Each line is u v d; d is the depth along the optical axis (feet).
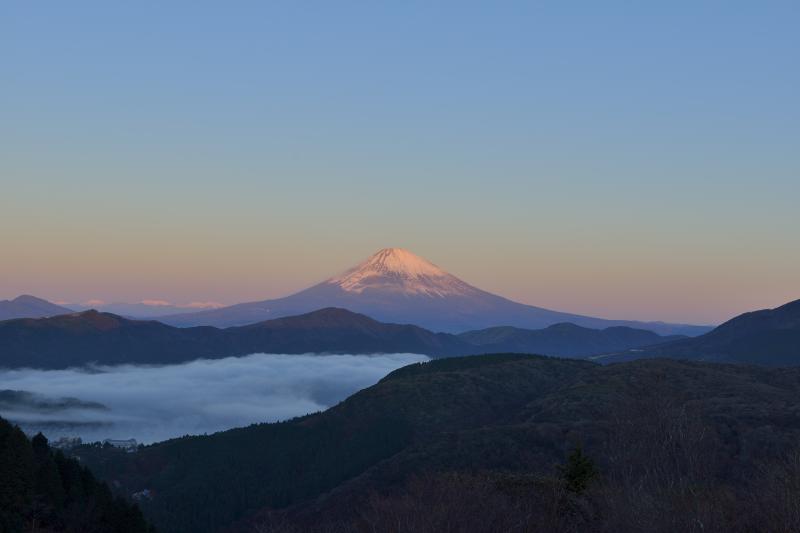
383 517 165.07
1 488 222.48
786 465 155.84
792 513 136.05
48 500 239.09
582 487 180.55
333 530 223.10
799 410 334.85
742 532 139.23
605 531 158.30
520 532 160.04
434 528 156.66
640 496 160.56
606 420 359.46
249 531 377.09
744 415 327.47
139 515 256.52
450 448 358.64
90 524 240.94
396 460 364.38
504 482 184.03
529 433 359.05
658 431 260.21
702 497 150.00
